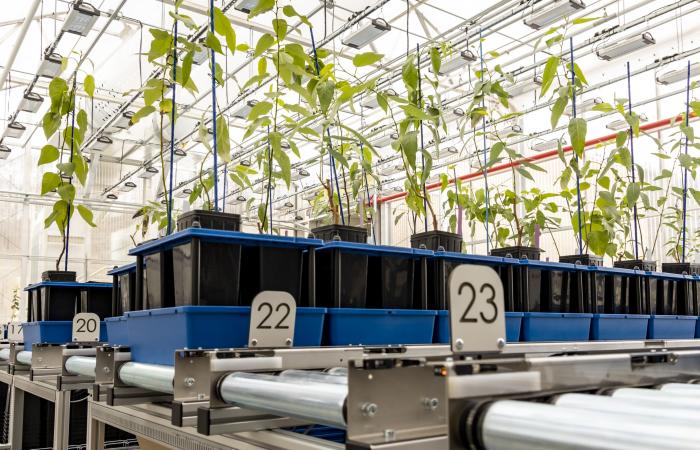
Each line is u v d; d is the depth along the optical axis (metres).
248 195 10.16
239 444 1.04
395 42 7.93
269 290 1.34
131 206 10.88
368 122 9.25
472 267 0.78
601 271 2.15
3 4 6.95
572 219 2.70
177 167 11.28
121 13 7.02
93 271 10.61
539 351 1.61
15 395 2.46
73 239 10.51
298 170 8.86
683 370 0.85
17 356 2.41
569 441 0.47
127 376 1.35
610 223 2.66
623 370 0.75
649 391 0.68
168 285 1.43
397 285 1.62
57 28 7.41
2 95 9.36
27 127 10.09
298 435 0.94
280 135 1.69
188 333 1.24
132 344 1.47
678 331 2.44
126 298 1.88
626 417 0.47
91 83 2.21
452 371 0.55
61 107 2.21
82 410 2.70
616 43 5.36
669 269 2.81
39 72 5.91
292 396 0.82
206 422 0.96
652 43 5.21
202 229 1.29
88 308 2.45
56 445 1.92
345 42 5.09
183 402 1.04
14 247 10.05
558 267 1.99
